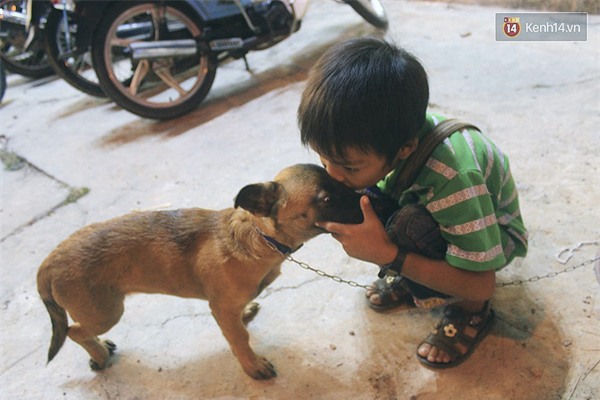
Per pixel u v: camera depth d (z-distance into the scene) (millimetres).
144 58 2201
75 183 1996
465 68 2291
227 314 1206
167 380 1303
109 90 2203
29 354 1396
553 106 1935
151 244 1201
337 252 1536
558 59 2240
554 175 1642
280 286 1466
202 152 2061
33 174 2090
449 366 1228
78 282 1184
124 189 1924
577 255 1412
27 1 2943
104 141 2273
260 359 1271
